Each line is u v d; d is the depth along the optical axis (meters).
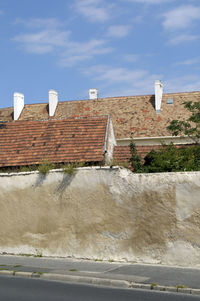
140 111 35.09
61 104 38.47
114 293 9.29
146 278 10.34
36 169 15.21
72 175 13.62
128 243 12.64
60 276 10.78
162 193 12.24
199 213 11.70
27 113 38.88
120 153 23.38
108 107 36.44
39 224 14.01
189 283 9.76
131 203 12.70
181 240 11.88
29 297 8.95
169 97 35.88
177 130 27.25
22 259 13.39
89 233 13.22
